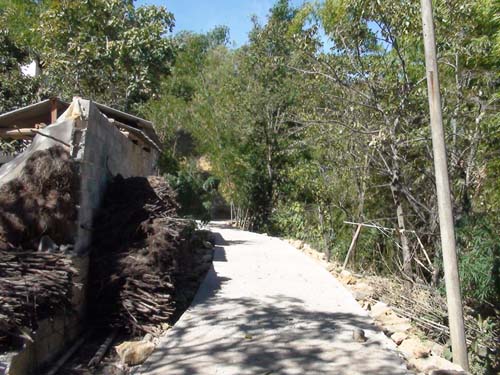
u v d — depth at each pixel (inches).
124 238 256.5
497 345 282.8
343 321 245.4
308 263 407.8
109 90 593.9
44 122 377.1
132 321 232.2
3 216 211.6
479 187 351.6
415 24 318.3
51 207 220.4
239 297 287.4
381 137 329.7
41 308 184.1
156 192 289.1
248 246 510.0
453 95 344.2
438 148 207.2
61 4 577.6
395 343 219.9
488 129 333.7
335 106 408.8
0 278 174.6
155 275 239.3
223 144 863.7
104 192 286.4
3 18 625.3
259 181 838.5
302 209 663.1
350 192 470.3
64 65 570.9
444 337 262.4
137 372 184.1
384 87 354.6
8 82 581.3
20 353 159.6
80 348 216.2
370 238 435.8
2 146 467.2
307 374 179.2
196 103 950.4
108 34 600.4
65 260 201.0
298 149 650.8
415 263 386.0
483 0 344.8
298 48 394.0
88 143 251.9
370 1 323.9
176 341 213.6
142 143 466.0
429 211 345.4
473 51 339.0
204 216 599.8
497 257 301.1
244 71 872.3
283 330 229.1
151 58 597.9
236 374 178.5
